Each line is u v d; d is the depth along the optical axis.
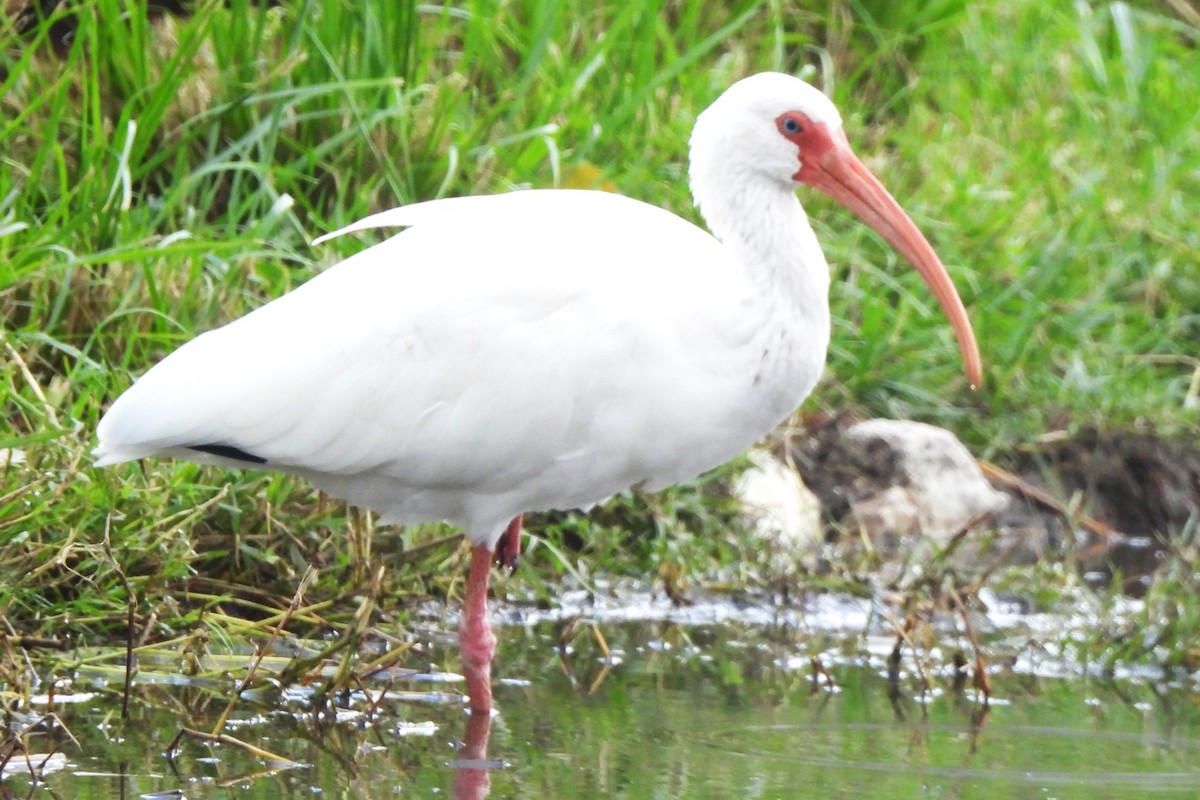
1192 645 11.83
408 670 10.88
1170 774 9.46
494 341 9.75
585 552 12.89
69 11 13.52
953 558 13.76
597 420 9.88
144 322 12.62
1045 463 15.05
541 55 15.18
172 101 14.22
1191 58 20.17
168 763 9.02
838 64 18.17
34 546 10.57
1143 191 17.27
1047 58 19.38
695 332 9.89
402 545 12.06
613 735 9.82
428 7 15.32
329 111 14.23
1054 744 9.98
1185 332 16.31
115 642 10.80
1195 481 15.06
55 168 13.70
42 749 9.16
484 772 9.10
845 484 14.30
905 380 15.04
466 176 14.59
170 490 11.27
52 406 11.42
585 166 14.71
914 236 10.66
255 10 15.23
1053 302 16.02
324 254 13.53
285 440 9.70
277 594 11.48
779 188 10.38
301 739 9.52
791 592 12.81
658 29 16.58
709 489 13.55
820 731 10.06
